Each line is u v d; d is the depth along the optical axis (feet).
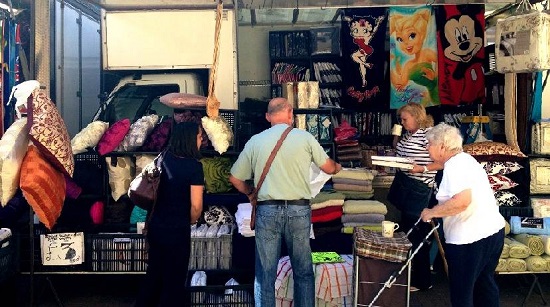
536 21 13.79
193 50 16.16
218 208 14.29
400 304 10.33
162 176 10.57
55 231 13.33
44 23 14.14
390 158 12.55
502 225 9.98
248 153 10.79
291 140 10.52
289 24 26.71
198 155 10.84
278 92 26.07
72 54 17.62
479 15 19.31
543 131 15.05
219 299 12.02
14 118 15.99
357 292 10.44
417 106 13.93
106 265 13.37
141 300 10.71
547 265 13.30
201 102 13.87
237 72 16.28
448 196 9.64
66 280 15.16
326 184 15.46
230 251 13.08
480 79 19.45
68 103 17.24
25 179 11.73
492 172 15.11
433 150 10.18
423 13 19.60
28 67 16.40
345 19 20.66
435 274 15.69
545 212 14.80
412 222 13.70
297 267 10.75
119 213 14.07
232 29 16.16
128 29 16.08
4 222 13.21
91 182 14.34
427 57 19.72
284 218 10.43
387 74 20.90
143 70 16.48
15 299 13.41
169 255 10.42
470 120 16.99
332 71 25.76
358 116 24.53
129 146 13.93
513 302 13.76
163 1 15.98
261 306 10.55
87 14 19.01
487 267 10.29
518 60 14.32
